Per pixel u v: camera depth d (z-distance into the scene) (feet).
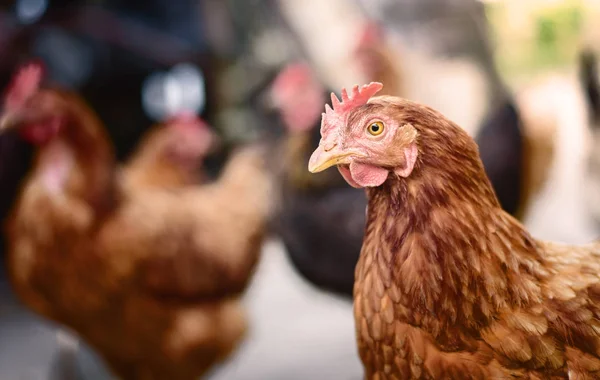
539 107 5.12
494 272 1.84
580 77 4.36
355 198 4.09
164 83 6.31
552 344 1.84
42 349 4.87
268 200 4.42
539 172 4.79
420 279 1.84
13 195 5.14
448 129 1.84
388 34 4.33
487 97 4.09
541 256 1.94
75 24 5.64
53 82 5.02
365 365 1.98
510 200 4.16
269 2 7.84
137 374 3.86
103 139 3.51
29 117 3.31
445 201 1.83
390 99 1.88
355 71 4.55
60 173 3.37
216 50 7.13
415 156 1.83
